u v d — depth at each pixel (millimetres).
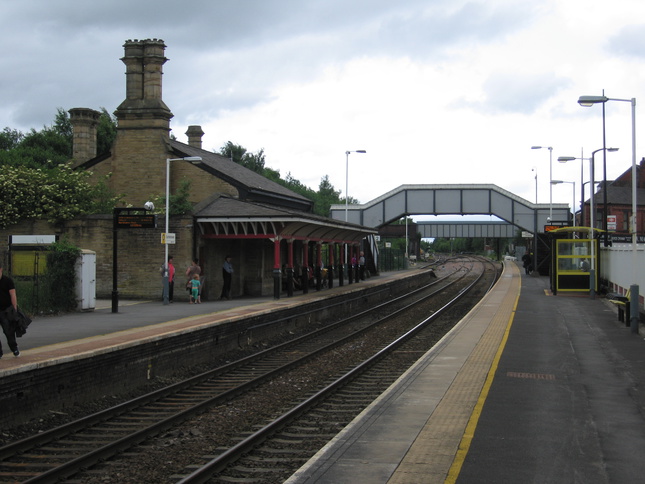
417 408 9789
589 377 12242
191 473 8195
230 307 23719
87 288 22031
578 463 7289
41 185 29500
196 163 31938
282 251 34656
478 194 55750
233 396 13102
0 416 10344
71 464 8414
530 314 23438
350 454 7605
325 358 17938
